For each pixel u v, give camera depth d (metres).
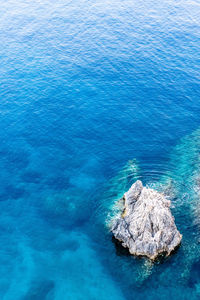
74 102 76.44
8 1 122.12
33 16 111.19
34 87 80.81
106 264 46.03
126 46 94.25
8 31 102.75
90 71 85.56
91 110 74.25
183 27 102.94
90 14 111.31
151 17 108.56
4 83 82.00
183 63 87.19
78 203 55.03
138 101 76.19
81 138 67.81
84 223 51.91
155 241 45.16
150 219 46.44
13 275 45.62
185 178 57.72
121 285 43.69
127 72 84.75
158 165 60.97
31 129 70.25
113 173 60.00
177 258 45.56
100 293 43.06
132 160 62.41
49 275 45.47
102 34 100.00
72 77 83.81
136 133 68.38
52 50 93.62
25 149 65.94
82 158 63.62
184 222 49.97
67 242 49.31
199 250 46.44
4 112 74.12
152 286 43.19
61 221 52.47
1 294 43.56
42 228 51.62
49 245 49.19
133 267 45.19
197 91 78.50
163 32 100.25
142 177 58.31
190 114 72.69
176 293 42.28
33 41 97.81
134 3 118.38
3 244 49.59
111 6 116.56
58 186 58.50
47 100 77.12
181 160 61.94
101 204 54.22
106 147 65.50
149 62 87.75
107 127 70.00
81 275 45.16
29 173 61.19
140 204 48.09
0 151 65.69
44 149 65.88
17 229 51.69
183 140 66.62
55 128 70.31
